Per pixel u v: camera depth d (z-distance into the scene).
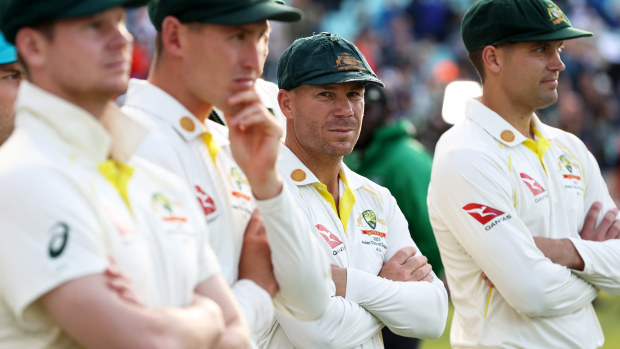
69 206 6.73
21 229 6.60
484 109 14.37
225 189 9.37
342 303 11.58
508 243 13.47
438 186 14.24
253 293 9.07
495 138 14.14
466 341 14.57
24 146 6.95
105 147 7.27
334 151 12.16
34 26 7.16
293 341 11.52
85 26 7.14
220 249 9.10
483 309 14.22
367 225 12.68
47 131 7.07
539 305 13.44
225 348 7.73
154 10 9.23
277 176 8.88
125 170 7.51
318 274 9.33
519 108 14.41
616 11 53.38
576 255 13.95
